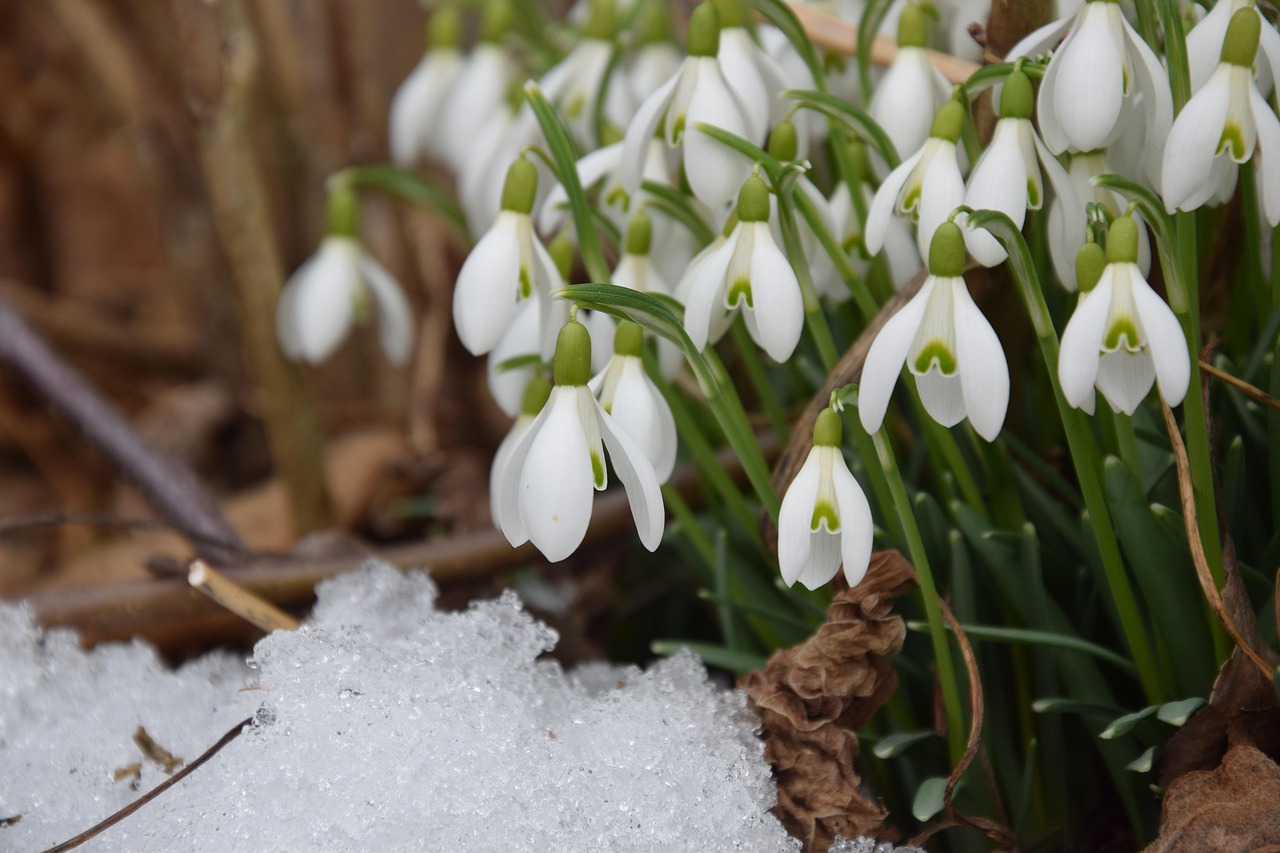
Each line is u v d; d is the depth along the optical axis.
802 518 0.41
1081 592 0.46
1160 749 0.44
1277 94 0.43
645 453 0.43
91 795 0.45
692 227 0.46
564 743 0.45
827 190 0.50
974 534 0.44
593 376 0.45
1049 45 0.44
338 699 0.45
